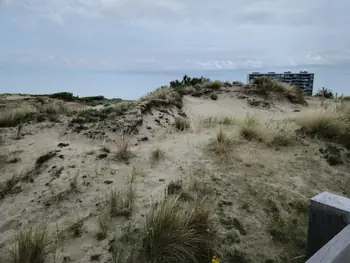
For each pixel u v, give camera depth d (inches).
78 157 198.5
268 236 132.2
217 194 158.6
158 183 166.4
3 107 437.1
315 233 100.6
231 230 131.5
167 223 118.2
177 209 129.0
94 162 190.7
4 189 160.6
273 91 580.4
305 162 208.7
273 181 179.8
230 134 240.2
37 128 258.2
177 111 378.6
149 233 115.3
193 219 124.0
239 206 150.7
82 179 167.3
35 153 209.5
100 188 159.2
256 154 215.9
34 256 107.1
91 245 116.2
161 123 297.6
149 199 148.4
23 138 238.4
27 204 145.9
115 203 141.1
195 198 150.3
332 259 64.4
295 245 128.2
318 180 186.5
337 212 93.1
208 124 299.4
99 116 285.4
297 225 140.9
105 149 212.2
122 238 119.3
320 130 259.0
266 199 159.8
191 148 222.8
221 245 122.0
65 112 326.0
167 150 219.0
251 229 135.2
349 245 69.4
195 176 176.6
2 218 135.7
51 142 231.1
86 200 147.8
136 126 260.7
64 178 168.4
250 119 271.3
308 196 167.5
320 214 98.2
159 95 422.0
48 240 118.2
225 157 206.2
